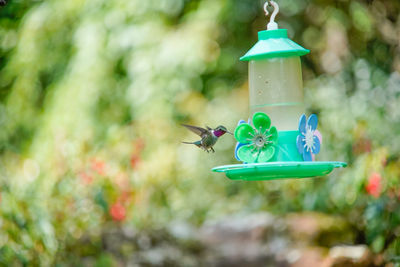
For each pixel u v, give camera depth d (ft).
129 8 36.27
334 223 31.60
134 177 30.89
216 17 36.70
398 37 34.35
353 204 28.63
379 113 30.37
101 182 28.12
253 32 41.11
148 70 35.27
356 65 35.35
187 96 37.96
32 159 31.14
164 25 36.42
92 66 35.22
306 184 34.24
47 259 23.76
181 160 40.40
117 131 32.81
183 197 40.91
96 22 36.01
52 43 37.83
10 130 37.42
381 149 25.16
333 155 30.94
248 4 40.60
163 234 36.32
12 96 37.45
